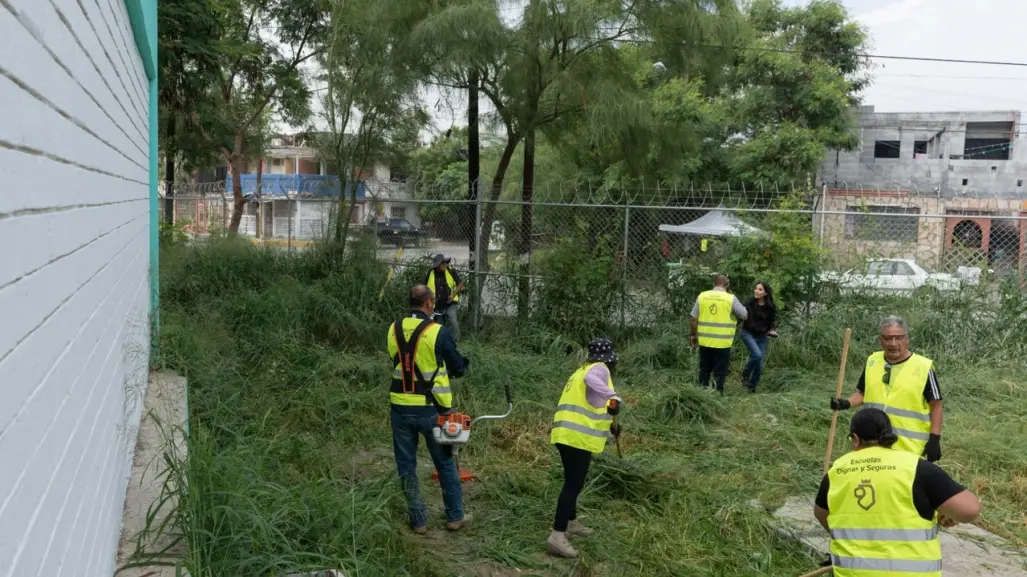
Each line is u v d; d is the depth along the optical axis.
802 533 5.29
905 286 11.44
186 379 6.93
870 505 3.26
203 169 22.88
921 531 3.18
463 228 13.16
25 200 1.66
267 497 4.51
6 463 1.44
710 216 16.53
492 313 12.03
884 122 29.59
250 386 8.25
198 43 13.61
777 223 10.94
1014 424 7.80
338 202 14.66
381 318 11.59
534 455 6.88
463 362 5.34
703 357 9.23
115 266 4.10
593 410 5.04
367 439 7.15
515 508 5.72
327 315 11.30
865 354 10.23
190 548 3.54
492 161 23.95
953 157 29.55
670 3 11.19
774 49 23.05
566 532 5.17
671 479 6.15
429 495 5.96
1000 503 5.98
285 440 6.71
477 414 7.94
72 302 2.34
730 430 7.70
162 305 10.55
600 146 12.62
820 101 22.77
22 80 1.65
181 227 16.88
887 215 10.94
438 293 11.09
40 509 1.75
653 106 12.57
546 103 12.47
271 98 21.56
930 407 4.90
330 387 8.53
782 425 7.73
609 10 11.13
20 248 1.60
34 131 1.78
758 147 22.50
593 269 11.43
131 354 4.79
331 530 4.48
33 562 1.66
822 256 11.24
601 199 12.07
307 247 14.50
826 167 28.31
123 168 4.84
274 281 13.09
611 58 11.93
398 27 11.88
